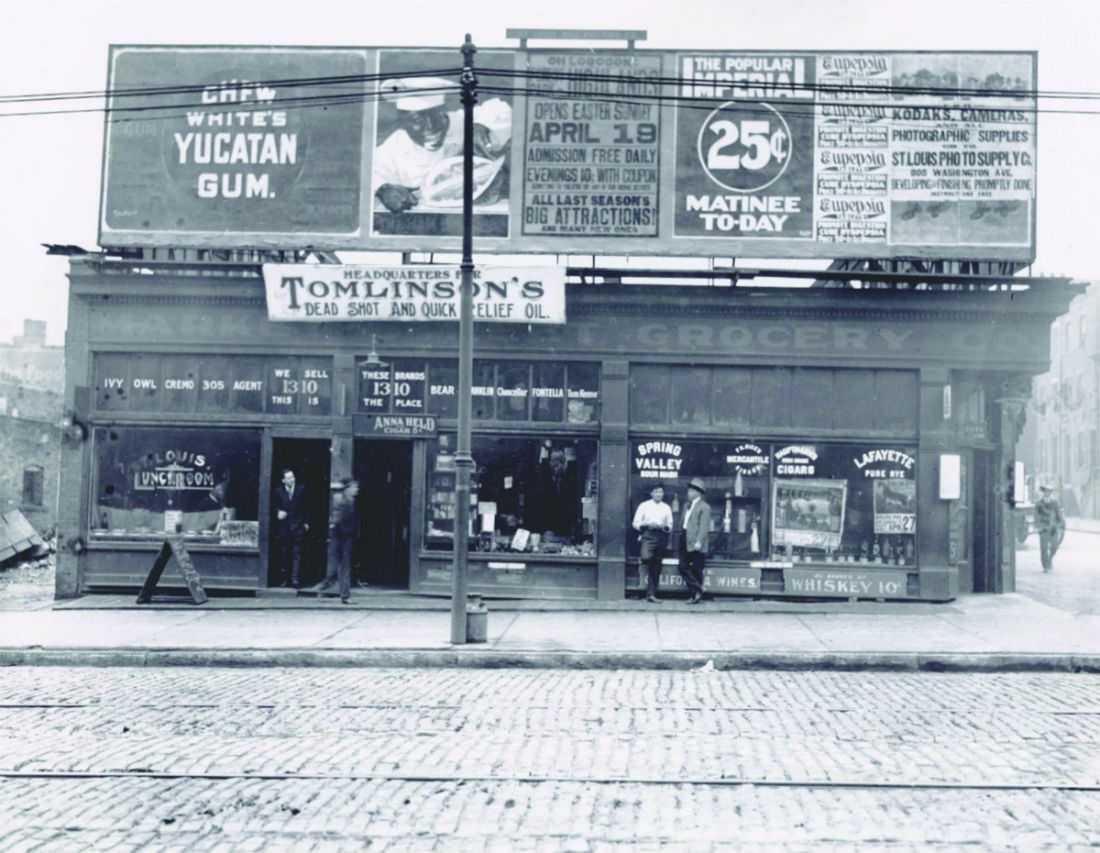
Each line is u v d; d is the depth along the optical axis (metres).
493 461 17.95
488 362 18.03
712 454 17.72
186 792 7.45
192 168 18.31
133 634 14.71
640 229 17.78
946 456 17.45
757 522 17.66
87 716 10.16
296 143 18.23
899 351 17.52
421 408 18.11
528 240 17.88
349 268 17.70
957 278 17.08
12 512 25.70
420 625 15.59
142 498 18.34
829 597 17.45
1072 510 57.16
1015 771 7.97
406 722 9.84
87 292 18.25
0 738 9.19
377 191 18.12
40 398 35.53
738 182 17.73
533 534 17.86
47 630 15.06
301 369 18.28
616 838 6.45
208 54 18.33
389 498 19.42
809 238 17.67
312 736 9.24
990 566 19.16
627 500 17.77
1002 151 17.55
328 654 13.46
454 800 7.24
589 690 11.60
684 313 17.70
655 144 17.81
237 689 11.70
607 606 17.11
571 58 17.91
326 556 19.36
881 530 17.53
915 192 17.59
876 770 8.00
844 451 17.62
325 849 6.28
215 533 18.23
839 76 17.70
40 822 6.78
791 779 7.73
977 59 17.58
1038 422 64.75
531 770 8.03
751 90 17.75
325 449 19.27
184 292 18.11
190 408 18.34
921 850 6.26
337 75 18.23
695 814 6.93
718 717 10.06
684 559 17.48
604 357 17.77
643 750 8.70
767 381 17.77
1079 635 14.49
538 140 17.91
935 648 13.46
